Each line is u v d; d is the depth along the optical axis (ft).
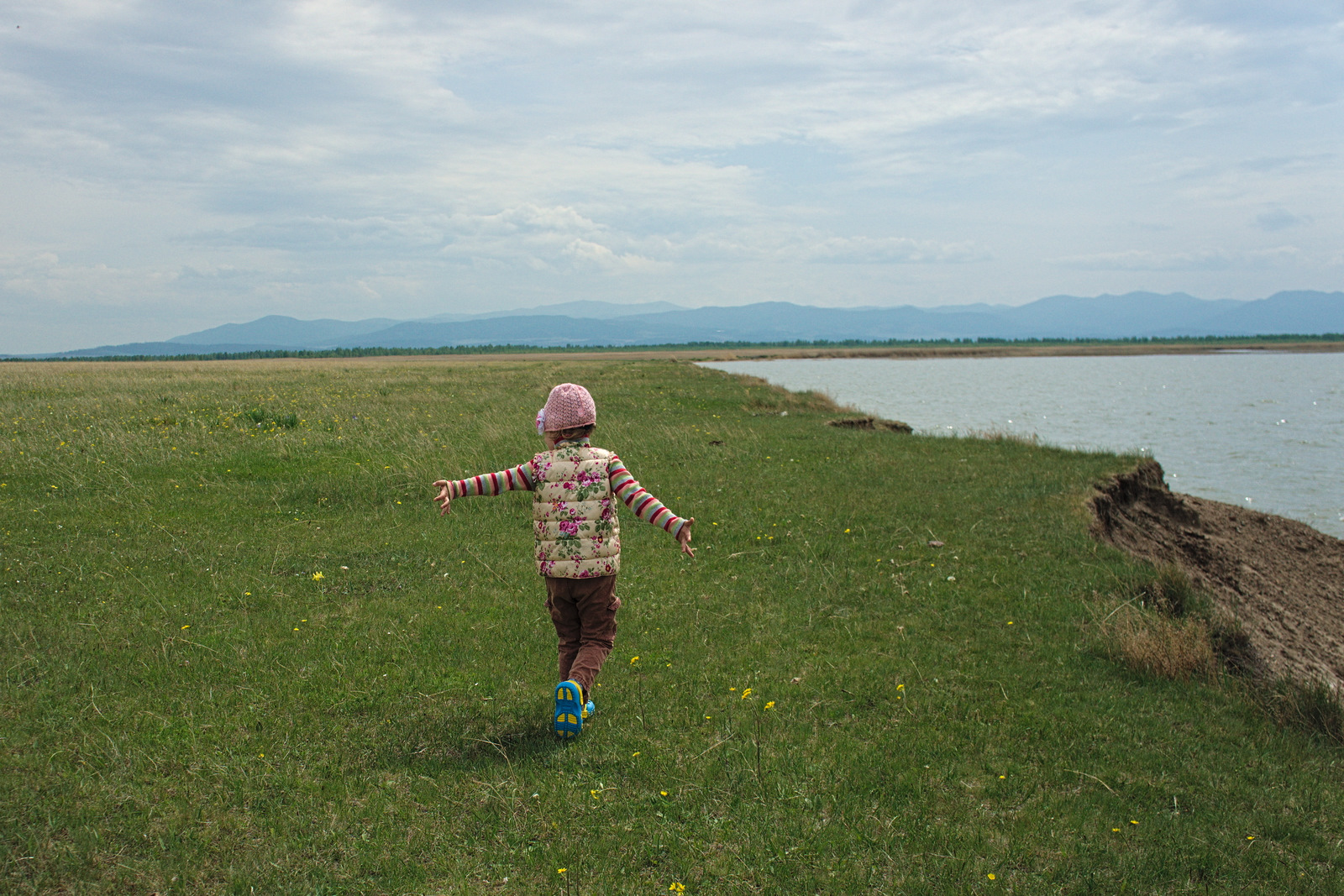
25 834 9.84
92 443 42.09
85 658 15.76
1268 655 22.65
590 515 13.15
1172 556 33.35
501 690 15.05
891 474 39.09
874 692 15.52
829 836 10.51
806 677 16.11
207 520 28.19
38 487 32.48
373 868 9.60
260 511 29.63
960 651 17.95
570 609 13.69
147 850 9.73
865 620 19.74
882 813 11.21
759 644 17.72
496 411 63.67
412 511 30.14
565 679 13.79
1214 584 30.63
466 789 11.43
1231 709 15.78
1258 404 128.57
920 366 315.17
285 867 9.48
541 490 13.33
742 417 67.67
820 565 23.94
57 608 18.65
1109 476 38.68
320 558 23.82
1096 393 152.87
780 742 13.17
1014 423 95.66
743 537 27.17
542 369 160.35
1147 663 17.21
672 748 12.88
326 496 32.19
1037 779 12.50
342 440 46.01
